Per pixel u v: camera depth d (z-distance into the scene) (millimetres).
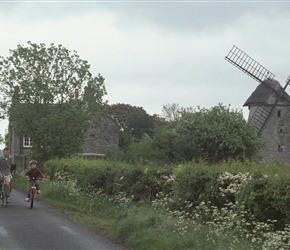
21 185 43781
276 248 11539
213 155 61719
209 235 14016
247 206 15312
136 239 14773
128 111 115000
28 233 16531
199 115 63125
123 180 24812
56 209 24031
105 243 15125
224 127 61438
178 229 14461
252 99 78500
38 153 58812
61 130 60000
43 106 60375
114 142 92125
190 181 19453
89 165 30516
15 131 61688
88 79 62812
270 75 77000
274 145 76812
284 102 77188
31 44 62156
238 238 13578
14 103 60281
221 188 17234
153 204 20234
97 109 63219
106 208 23500
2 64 61156
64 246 14375
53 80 61000
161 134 61719
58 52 62312
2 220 19672
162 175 22703
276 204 14320
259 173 15578
